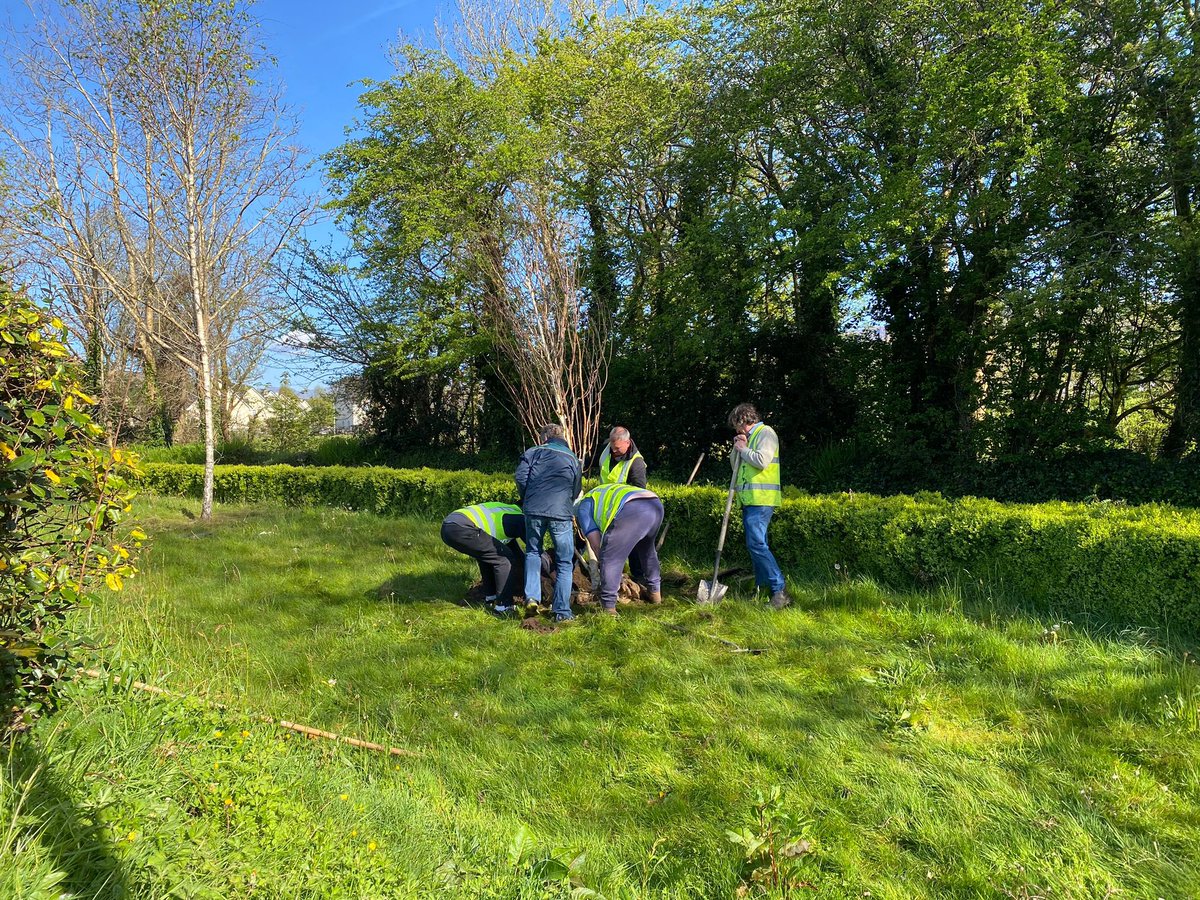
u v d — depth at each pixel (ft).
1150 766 11.12
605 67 47.42
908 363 37.24
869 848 9.53
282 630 18.17
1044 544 17.92
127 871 7.27
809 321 41.29
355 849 8.64
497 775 11.41
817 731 12.47
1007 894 8.57
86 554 9.32
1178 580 15.85
